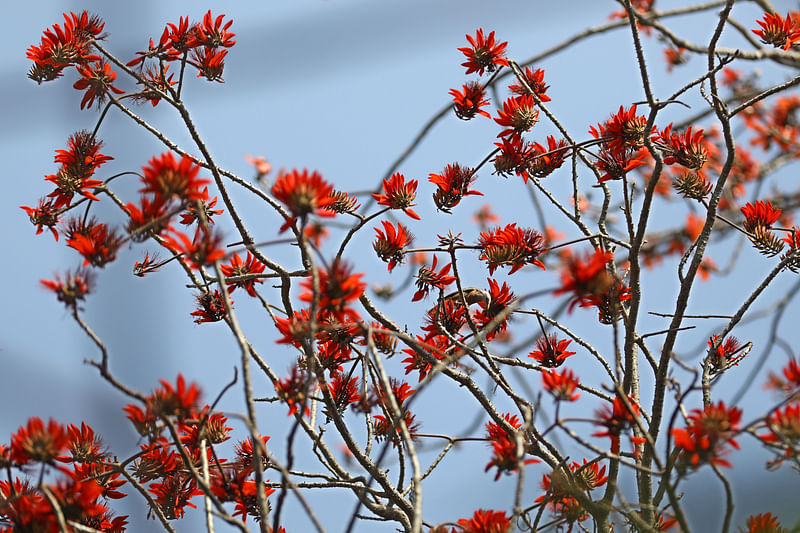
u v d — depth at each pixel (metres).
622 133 8.74
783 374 8.33
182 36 8.74
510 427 8.63
